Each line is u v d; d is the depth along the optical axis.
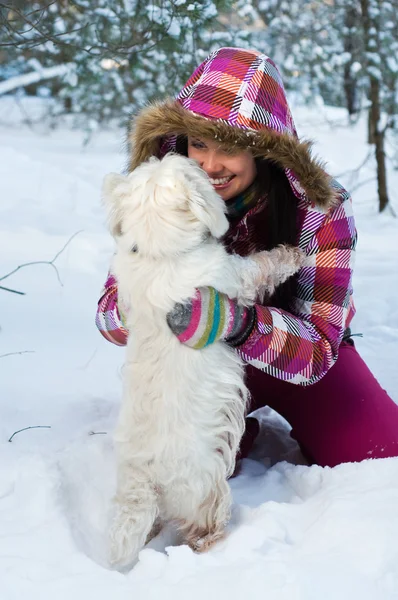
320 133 10.57
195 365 2.00
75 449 2.45
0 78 12.74
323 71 9.00
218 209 2.00
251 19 6.57
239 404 2.08
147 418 2.01
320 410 2.52
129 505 1.99
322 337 2.29
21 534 1.99
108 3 4.73
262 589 1.64
